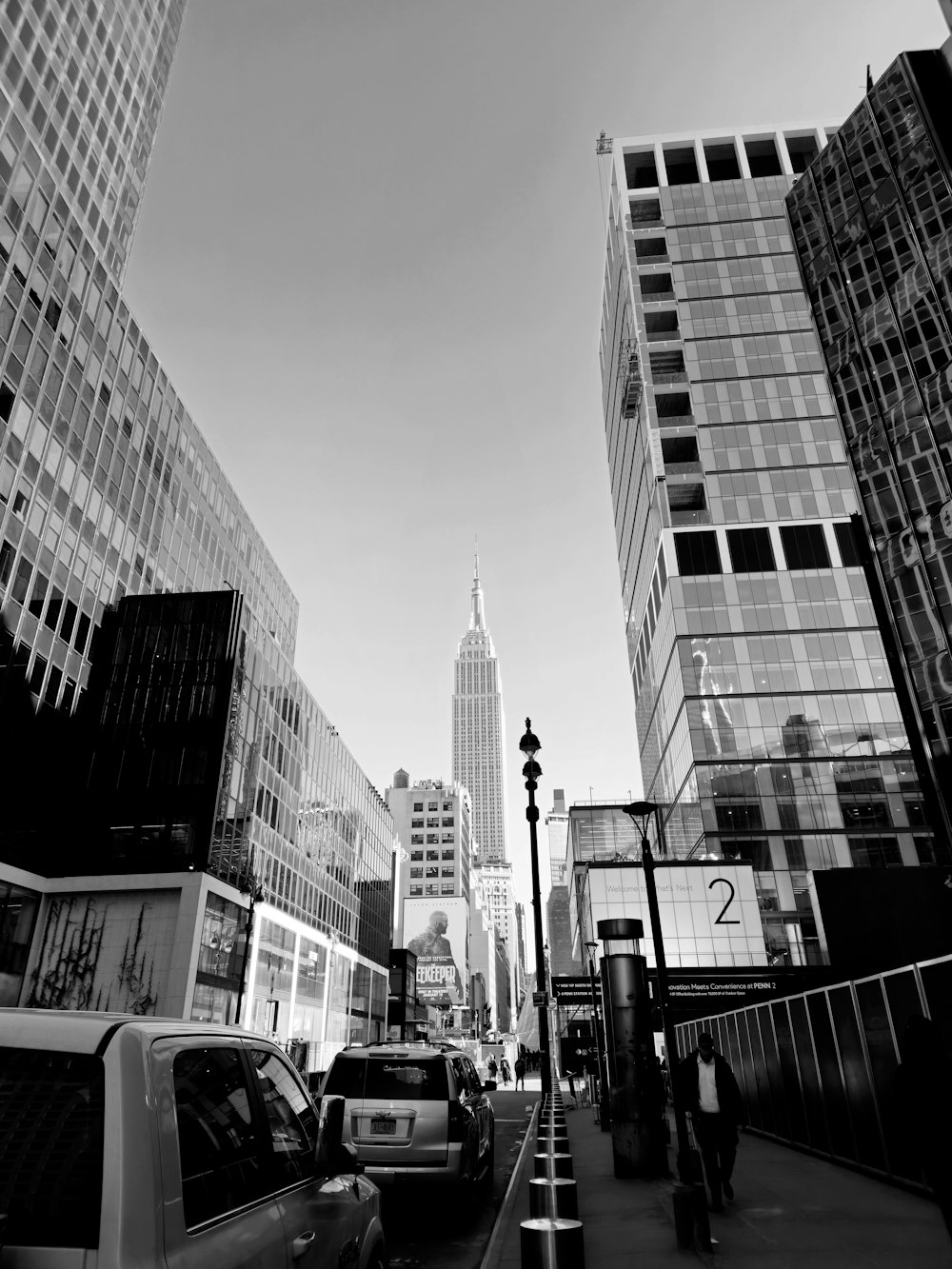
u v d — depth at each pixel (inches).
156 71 2603.3
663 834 3238.2
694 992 1672.0
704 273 3732.8
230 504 2738.7
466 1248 337.4
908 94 2091.5
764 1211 356.2
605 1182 456.4
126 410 2004.2
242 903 1811.0
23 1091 95.0
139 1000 1494.8
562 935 4736.7
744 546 3186.5
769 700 2923.2
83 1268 81.0
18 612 1534.2
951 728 1647.4
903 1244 286.7
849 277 2175.2
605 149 4928.6
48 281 1670.8
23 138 1641.2
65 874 1615.4
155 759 1738.4
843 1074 469.1
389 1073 382.3
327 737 2719.0
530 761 732.7
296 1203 131.0
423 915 5418.3
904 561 1835.6
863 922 1078.4
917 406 1902.1
